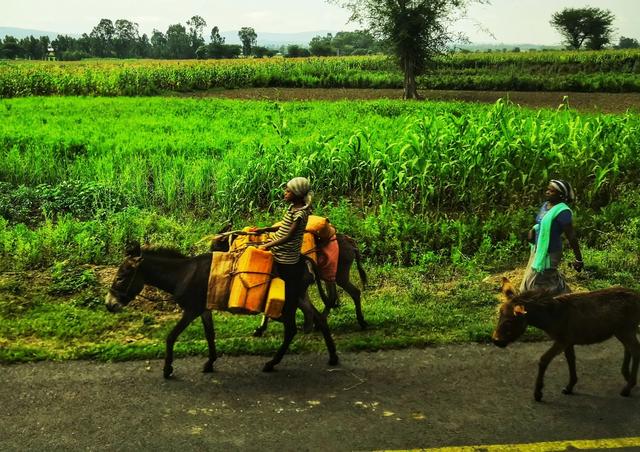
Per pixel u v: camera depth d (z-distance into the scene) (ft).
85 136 59.88
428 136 44.29
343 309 27.76
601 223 38.75
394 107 93.56
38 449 16.88
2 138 55.52
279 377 21.61
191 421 18.53
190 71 143.13
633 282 30.81
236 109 92.22
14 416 18.54
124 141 59.16
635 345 20.01
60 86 119.24
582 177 44.86
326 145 46.21
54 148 53.78
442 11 129.18
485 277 31.68
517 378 21.75
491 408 19.60
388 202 41.83
